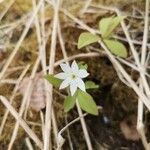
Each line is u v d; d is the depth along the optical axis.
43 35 0.12
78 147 0.11
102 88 0.12
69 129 0.11
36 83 0.11
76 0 0.13
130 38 0.12
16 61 0.12
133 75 0.12
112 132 0.12
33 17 0.13
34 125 0.11
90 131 0.12
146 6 0.13
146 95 0.11
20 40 0.12
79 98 0.11
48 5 0.13
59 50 0.12
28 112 0.11
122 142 0.12
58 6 0.13
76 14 0.13
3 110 0.11
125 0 0.13
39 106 0.11
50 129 0.11
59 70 0.12
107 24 0.12
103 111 0.12
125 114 0.12
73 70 0.10
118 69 0.12
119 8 0.13
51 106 0.11
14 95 0.11
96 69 0.12
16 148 0.11
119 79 0.12
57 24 0.12
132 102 0.12
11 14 0.13
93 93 0.12
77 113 0.12
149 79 0.12
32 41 0.12
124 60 0.12
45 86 0.11
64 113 0.11
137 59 0.12
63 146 0.11
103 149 0.11
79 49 0.12
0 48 0.12
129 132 0.12
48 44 0.12
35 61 0.12
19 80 0.12
